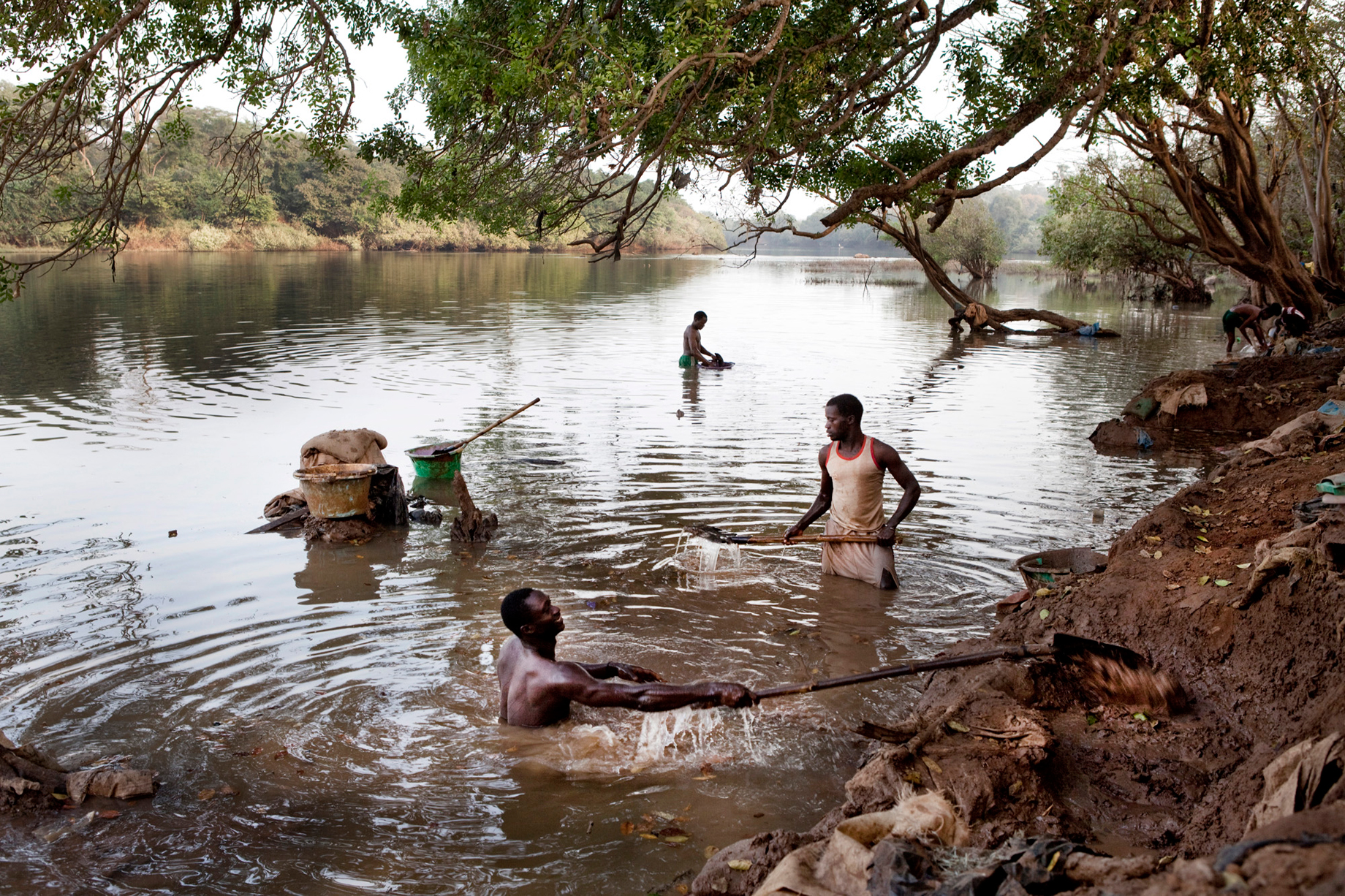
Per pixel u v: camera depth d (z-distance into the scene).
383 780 4.71
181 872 3.99
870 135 12.27
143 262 56.16
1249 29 13.23
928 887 3.21
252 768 4.80
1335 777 3.31
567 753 4.95
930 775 4.26
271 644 6.21
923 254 23.88
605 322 28.12
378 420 13.41
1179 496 7.43
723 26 8.34
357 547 8.20
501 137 10.94
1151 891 2.62
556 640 6.17
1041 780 4.35
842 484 7.66
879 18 10.31
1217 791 4.13
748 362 20.22
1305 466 7.63
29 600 6.85
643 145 9.83
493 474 10.66
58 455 11.11
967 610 6.91
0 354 19.19
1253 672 5.03
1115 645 5.19
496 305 33.06
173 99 9.77
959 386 17.33
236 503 9.31
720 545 8.11
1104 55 11.21
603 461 11.23
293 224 81.75
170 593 7.06
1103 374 18.95
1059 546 8.28
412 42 10.68
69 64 8.99
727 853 3.89
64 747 4.96
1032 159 11.85
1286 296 21.94
